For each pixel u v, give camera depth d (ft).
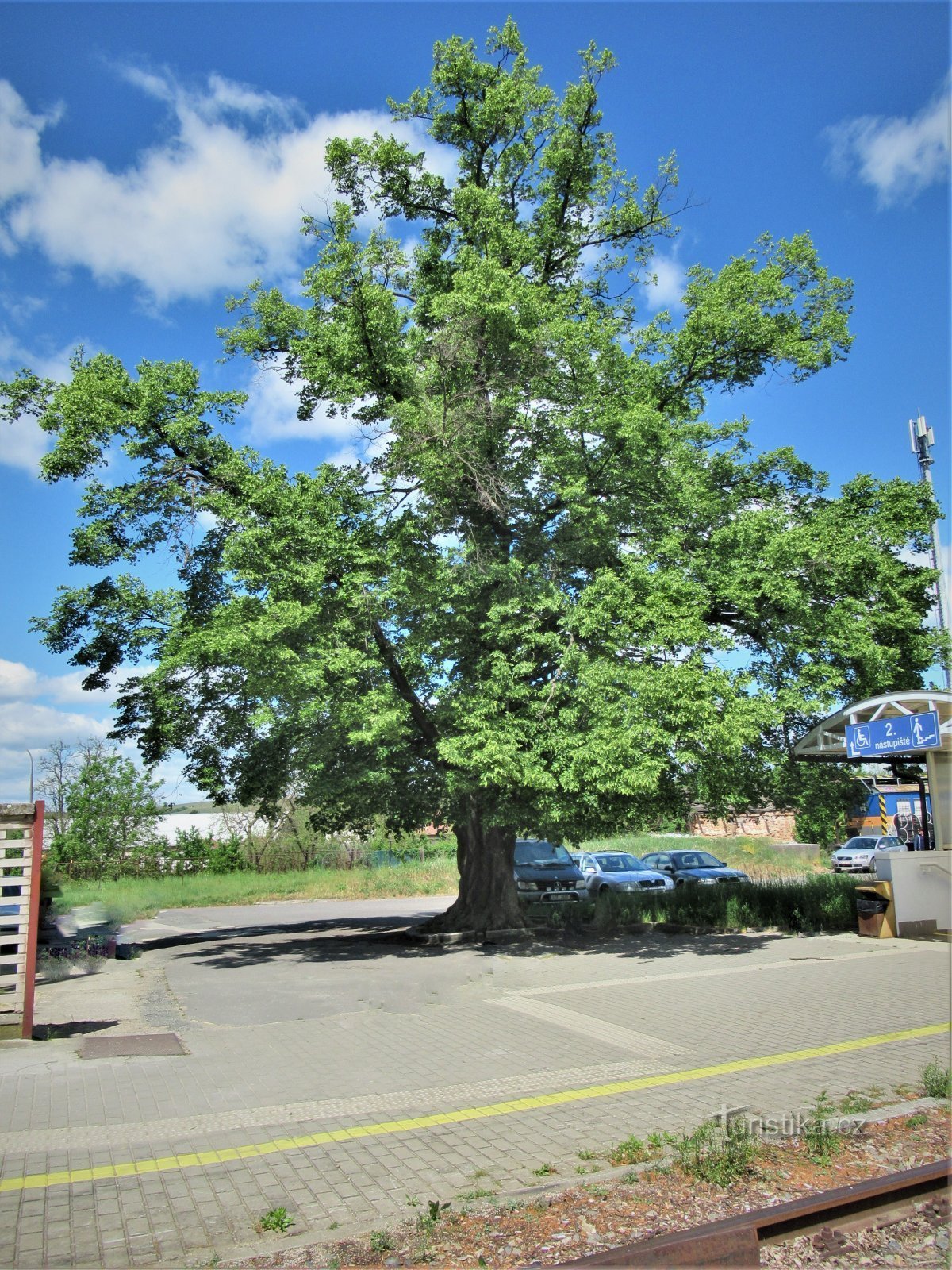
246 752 54.90
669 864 90.53
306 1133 18.19
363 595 42.80
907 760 51.06
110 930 67.92
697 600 44.98
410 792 55.11
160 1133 18.26
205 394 46.75
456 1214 14.15
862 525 51.52
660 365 54.34
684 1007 30.71
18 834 27.78
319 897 102.47
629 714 41.57
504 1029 28.27
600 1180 15.37
